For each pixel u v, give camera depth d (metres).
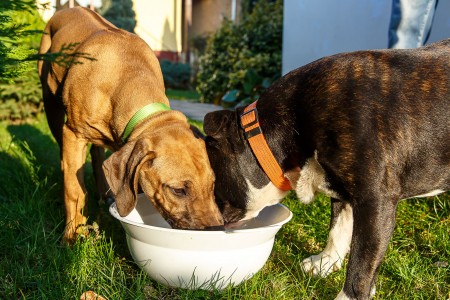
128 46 1.13
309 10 2.44
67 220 1.10
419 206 1.30
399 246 1.11
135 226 0.83
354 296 0.83
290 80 0.92
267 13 3.40
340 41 2.30
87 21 1.25
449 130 0.87
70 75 1.11
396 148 0.84
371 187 0.83
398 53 0.90
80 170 1.13
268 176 0.92
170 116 1.00
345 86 0.86
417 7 1.49
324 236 1.16
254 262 0.87
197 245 0.81
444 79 0.87
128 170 0.90
